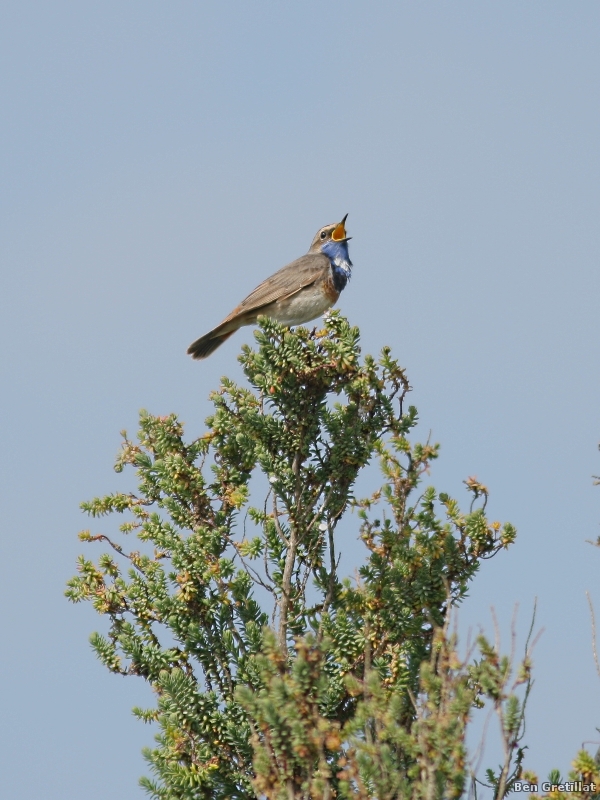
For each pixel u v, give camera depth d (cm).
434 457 1338
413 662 1313
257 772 977
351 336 1462
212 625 1388
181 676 1309
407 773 1002
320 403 1494
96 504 1489
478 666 1023
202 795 1282
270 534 1440
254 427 1471
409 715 1241
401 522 1329
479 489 1371
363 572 1321
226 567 1380
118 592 1411
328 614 1302
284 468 1459
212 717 1304
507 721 950
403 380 1469
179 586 1391
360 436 1469
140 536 1455
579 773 998
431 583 1336
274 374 1472
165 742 1302
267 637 993
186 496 1466
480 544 1355
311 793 946
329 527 1421
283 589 1387
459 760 906
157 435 1512
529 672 966
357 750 942
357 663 1277
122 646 1369
